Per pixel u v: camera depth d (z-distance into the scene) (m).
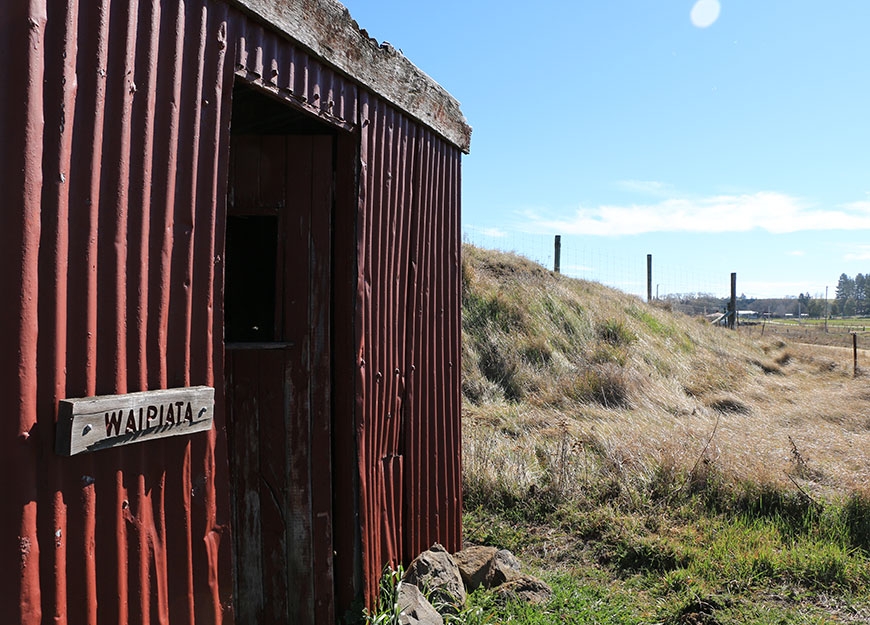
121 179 2.36
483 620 3.97
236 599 3.68
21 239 2.03
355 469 3.79
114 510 2.36
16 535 2.04
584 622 4.12
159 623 2.54
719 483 6.45
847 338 29.62
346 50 3.61
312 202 3.70
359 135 3.79
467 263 15.30
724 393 12.41
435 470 4.73
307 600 3.69
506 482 6.55
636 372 12.05
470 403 10.62
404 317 4.32
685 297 25.78
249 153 3.70
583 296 16.55
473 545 5.57
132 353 2.42
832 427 10.00
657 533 5.72
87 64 2.23
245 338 4.57
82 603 2.24
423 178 4.58
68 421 2.12
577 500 6.31
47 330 2.12
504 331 13.12
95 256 2.27
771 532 5.66
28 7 2.04
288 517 3.69
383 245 4.06
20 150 2.03
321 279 3.71
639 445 7.40
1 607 2.00
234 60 2.88
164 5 2.54
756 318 65.00
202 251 2.74
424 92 4.51
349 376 3.79
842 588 4.74
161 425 2.48
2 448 2.00
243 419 3.71
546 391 11.25
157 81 2.51
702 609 4.36
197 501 2.73
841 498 6.24
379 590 3.98
